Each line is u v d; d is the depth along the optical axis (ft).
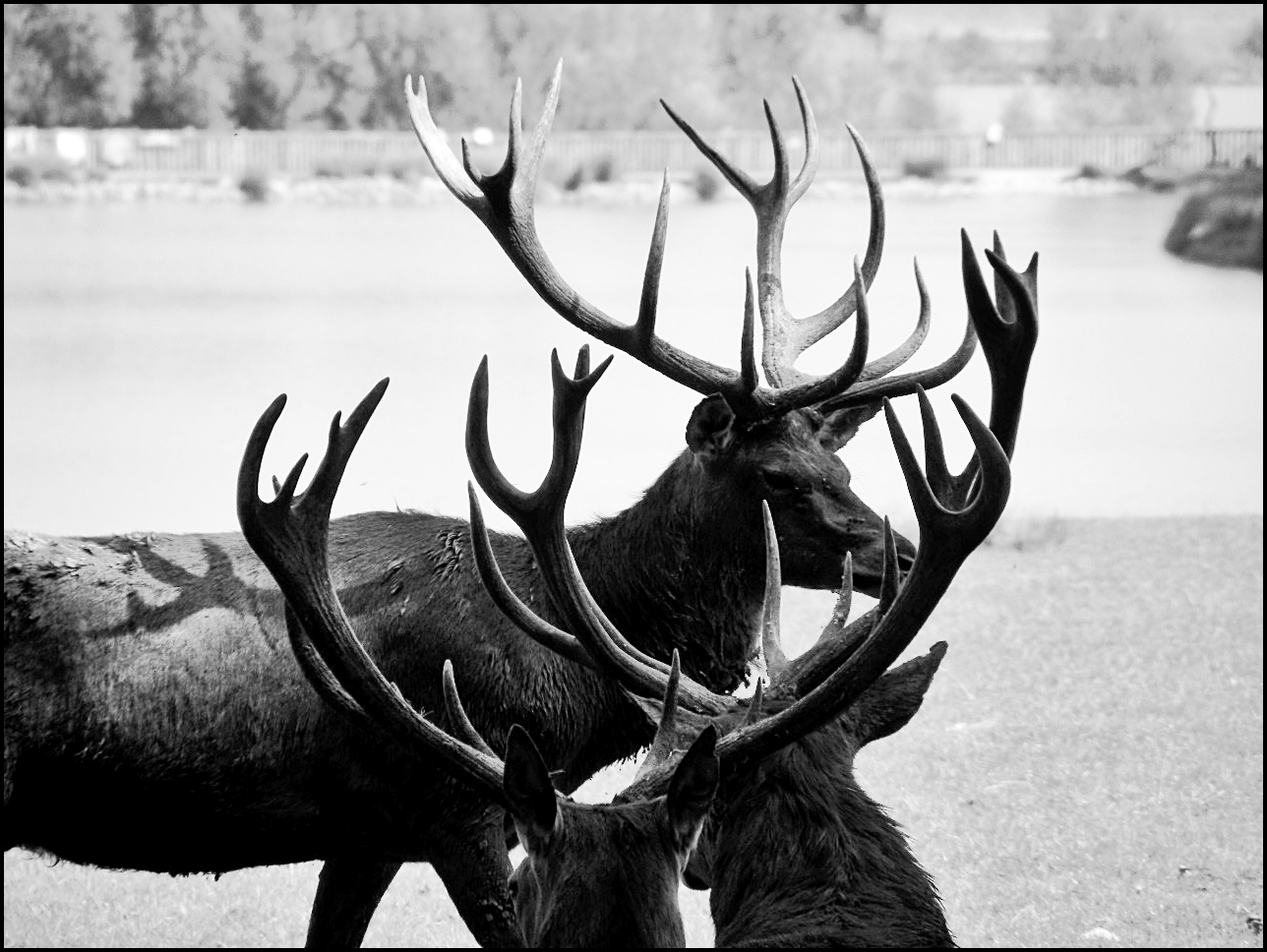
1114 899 44.11
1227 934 42.06
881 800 50.93
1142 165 373.20
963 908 43.62
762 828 23.20
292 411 109.70
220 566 32.96
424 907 45.44
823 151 383.86
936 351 119.96
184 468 91.09
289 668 32.12
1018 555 79.46
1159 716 58.13
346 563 33.30
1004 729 56.54
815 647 25.99
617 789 51.60
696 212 282.97
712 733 20.48
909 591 23.41
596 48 468.34
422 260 211.82
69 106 415.64
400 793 32.30
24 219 268.41
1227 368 138.72
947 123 519.60
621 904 19.88
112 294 175.01
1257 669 62.85
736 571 33.55
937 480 25.30
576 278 176.76
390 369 127.34
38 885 45.91
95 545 32.78
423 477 84.79
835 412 35.01
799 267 184.14
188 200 319.88
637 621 34.27
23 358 132.87
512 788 20.43
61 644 31.53
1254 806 50.49
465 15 456.45
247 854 33.22
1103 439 109.60
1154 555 79.20
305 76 435.12
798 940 21.83
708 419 33.06
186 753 31.83
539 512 25.45
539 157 35.42
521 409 108.37
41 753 31.55
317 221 271.69
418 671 32.65
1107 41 548.31
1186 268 214.28
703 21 494.18
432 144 36.14
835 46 536.01
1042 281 198.08
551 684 32.60
